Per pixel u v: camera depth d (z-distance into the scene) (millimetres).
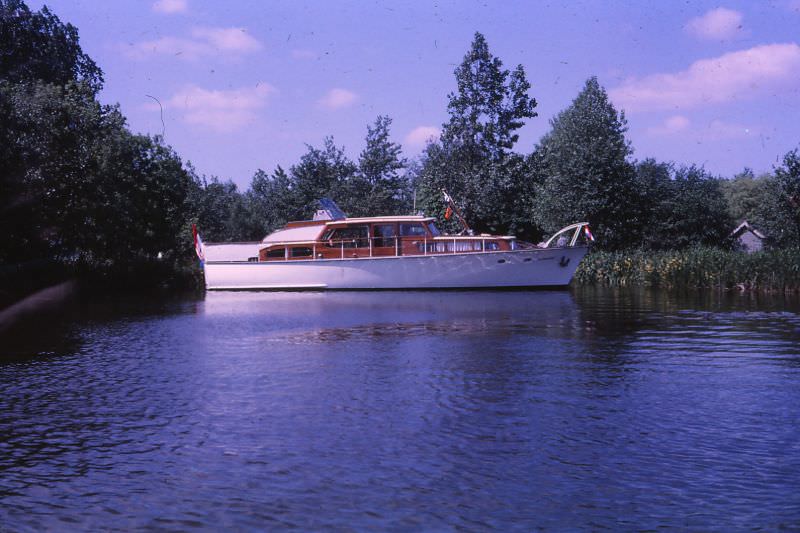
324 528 5328
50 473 6645
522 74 47562
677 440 7426
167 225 47375
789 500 5742
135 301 27516
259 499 5922
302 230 31062
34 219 34562
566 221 46406
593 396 9477
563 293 28219
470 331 16359
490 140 47125
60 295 31750
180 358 13094
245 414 8742
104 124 42312
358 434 7766
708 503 5715
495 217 47438
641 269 34219
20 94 35156
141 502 5902
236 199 79875
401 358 12742
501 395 9594
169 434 7891
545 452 7062
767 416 8367
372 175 59188
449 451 7125
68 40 50344
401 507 5707
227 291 31438
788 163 35844
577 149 48344
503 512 5582
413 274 29531
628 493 5945
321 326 17812
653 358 12414
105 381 10930
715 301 24188
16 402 9508
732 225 67375
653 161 62781
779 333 15586
